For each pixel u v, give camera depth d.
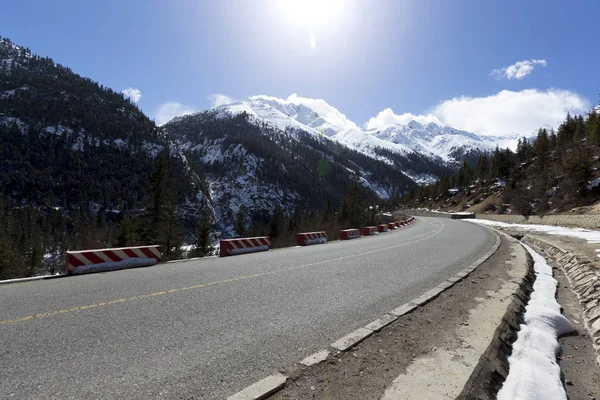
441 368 3.22
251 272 8.08
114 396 2.62
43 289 6.07
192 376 2.98
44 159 163.75
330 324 4.48
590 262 8.33
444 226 32.84
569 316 5.43
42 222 120.25
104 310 4.79
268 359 3.38
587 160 41.44
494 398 2.84
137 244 36.62
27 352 3.36
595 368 3.62
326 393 2.77
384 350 3.69
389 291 6.36
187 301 5.37
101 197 155.62
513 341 4.16
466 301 5.75
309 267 8.92
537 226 27.27
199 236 43.00
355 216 61.75
